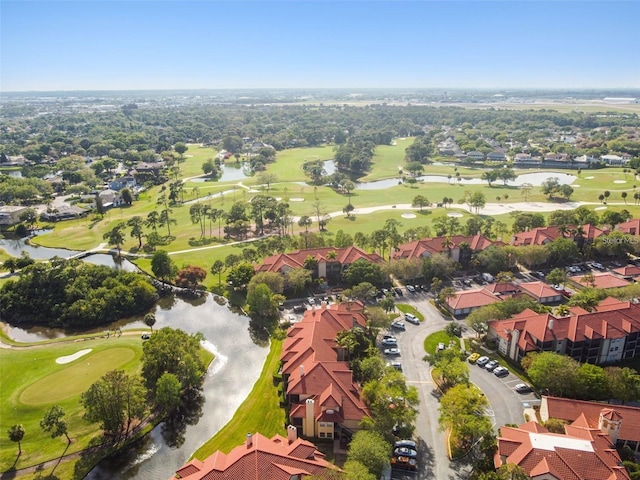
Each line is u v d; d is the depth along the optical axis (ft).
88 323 488.02
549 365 343.67
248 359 417.90
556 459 252.62
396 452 294.05
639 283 495.00
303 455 264.52
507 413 334.03
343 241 635.25
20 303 505.25
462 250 593.01
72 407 346.33
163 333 394.93
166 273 573.74
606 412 288.71
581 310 416.46
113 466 298.97
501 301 474.90
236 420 334.65
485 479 252.21
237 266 555.28
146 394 355.77
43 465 298.15
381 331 447.42
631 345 394.93
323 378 331.16
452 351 373.20
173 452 310.65
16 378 384.27
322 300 513.86
